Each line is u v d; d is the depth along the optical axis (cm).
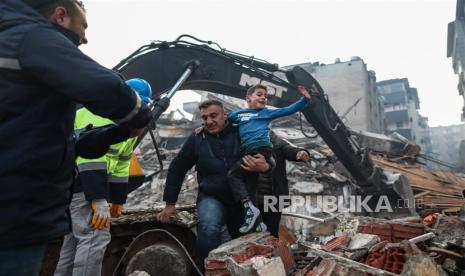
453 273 283
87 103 141
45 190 143
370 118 3350
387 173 1001
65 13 165
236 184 349
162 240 407
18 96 138
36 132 140
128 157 351
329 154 1501
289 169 1390
